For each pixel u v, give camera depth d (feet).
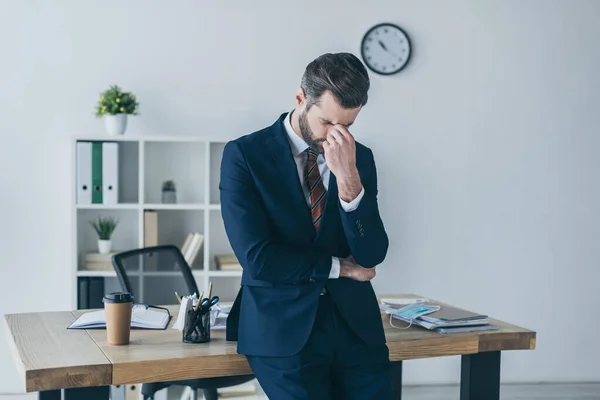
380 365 6.89
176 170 14.66
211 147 14.74
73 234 13.52
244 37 14.74
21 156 14.20
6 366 14.25
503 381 15.96
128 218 14.53
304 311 6.66
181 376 6.79
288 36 14.87
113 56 14.38
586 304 16.08
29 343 7.30
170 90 14.57
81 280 13.57
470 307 15.67
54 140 14.26
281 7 14.83
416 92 15.29
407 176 15.34
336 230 6.97
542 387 15.69
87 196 13.53
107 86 14.38
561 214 15.92
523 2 15.55
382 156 15.25
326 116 6.49
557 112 15.78
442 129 15.40
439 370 15.70
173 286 13.87
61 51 14.24
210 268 14.23
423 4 15.23
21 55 14.12
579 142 15.90
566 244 15.97
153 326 8.02
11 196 14.20
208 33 14.65
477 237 15.64
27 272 14.29
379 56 15.08
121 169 14.39
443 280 15.56
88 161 13.53
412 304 8.90
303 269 6.63
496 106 15.57
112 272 13.62
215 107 14.71
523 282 15.85
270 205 6.78
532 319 15.92
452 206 15.52
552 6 15.65
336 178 6.77
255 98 14.82
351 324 6.77
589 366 16.15
